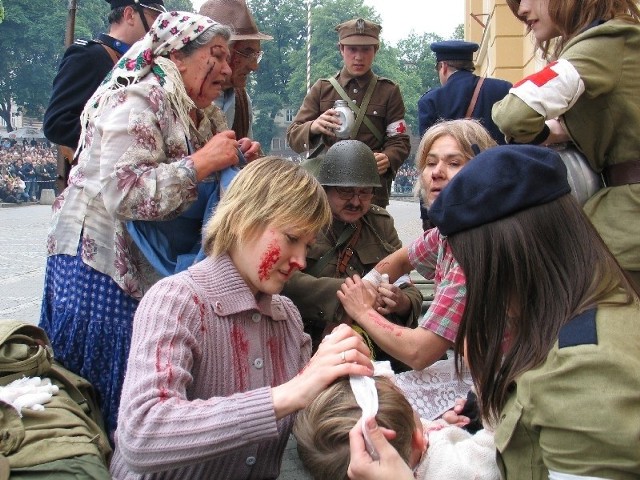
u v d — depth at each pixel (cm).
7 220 2106
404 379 282
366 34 477
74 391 238
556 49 304
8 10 6028
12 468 195
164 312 192
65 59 344
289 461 232
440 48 532
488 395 169
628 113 269
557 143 293
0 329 234
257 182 201
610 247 270
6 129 6788
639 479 147
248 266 202
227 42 279
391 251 351
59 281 263
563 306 159
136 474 201
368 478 157
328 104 489
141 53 267
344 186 327
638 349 151
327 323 322
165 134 263
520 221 161
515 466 166
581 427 147
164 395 178
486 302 165
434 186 293
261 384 205
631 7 283
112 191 251
